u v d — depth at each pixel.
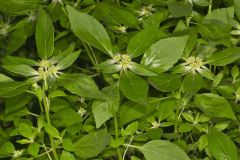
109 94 0.61
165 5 0.81
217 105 0.66
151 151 0.63
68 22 0.77
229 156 0.64
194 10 0.87
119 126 0.68
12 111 0.70
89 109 0.76
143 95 0.57
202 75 0.66
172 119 0.73
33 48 1.06
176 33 0.70
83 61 0.97
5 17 0.97
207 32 0.70
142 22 0.76
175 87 0.62
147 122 0.71
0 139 0.74
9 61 0.62
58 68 0.60
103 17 0.77
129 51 0.61
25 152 0.67
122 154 0.70
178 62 0.71
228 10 0.73
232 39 0.77
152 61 0.61
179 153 0.62
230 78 0.81
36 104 0.94
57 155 0.67
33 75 0.60
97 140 0.60
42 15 0.59
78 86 0.58
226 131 0.79
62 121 0.65
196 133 0.77
